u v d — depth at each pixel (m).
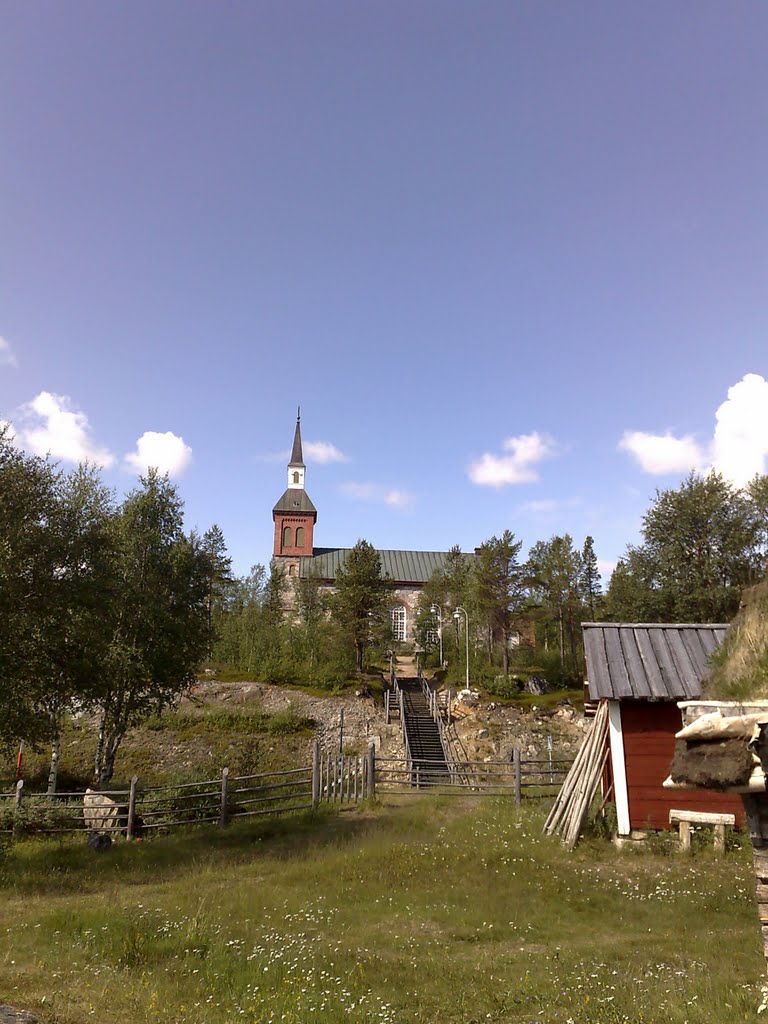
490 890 11.27
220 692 38.78
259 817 19.92
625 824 14.57
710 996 6.16
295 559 83.38
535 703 40.81
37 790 26.84
